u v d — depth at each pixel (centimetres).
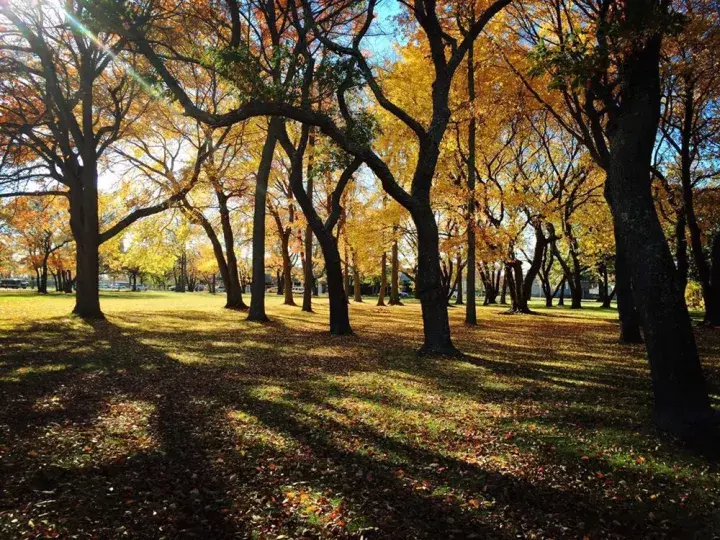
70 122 1680
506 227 2130
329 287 1549
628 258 575
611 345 1370
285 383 802
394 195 1055
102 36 1631
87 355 1015
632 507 405
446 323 1120
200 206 2433
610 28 560
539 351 1238
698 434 520
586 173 2336
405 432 569
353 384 802
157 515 373
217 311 2412
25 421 568
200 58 877
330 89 1002
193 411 631
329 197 2830
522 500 412
